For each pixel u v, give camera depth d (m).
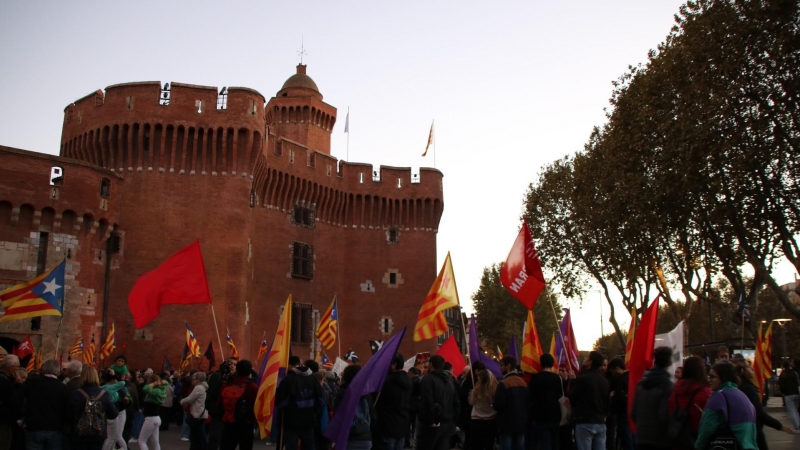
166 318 46.53
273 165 57.31
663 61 35.16
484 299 103.00
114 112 48.91
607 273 52.06
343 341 63.94
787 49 29.27
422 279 66.88
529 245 17.47
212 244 48.47
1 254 39.78
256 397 15.52
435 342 66.56
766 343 27.91
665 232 38.91
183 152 48.91
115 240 47.34
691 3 33.75
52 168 42.84
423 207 68.12
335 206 65.12
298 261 59.97
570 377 18.58
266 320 55.72
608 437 17.80
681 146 32.47
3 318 22.67
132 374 27.86
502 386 15.27
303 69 82.75
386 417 14.12
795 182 31.52
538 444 16.67
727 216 33.53
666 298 42.50
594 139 49.03
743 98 31.56
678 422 10.45
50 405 13.37
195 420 18.66
